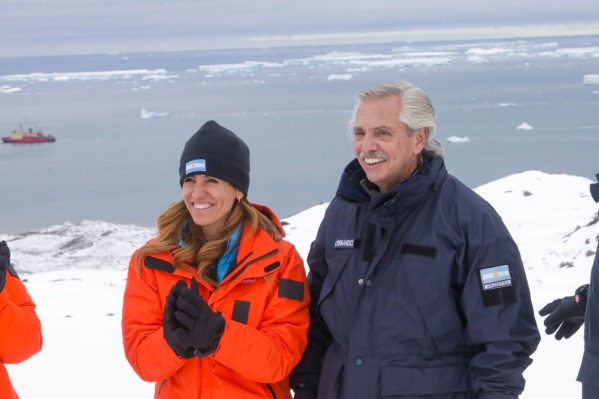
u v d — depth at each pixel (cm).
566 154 9531
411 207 292
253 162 10012
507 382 275
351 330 293
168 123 17388
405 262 288
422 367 284
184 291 262
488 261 281
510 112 16362
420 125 292
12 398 294
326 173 8662
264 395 305
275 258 301
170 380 305
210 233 315
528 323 282
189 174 299
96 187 8488
